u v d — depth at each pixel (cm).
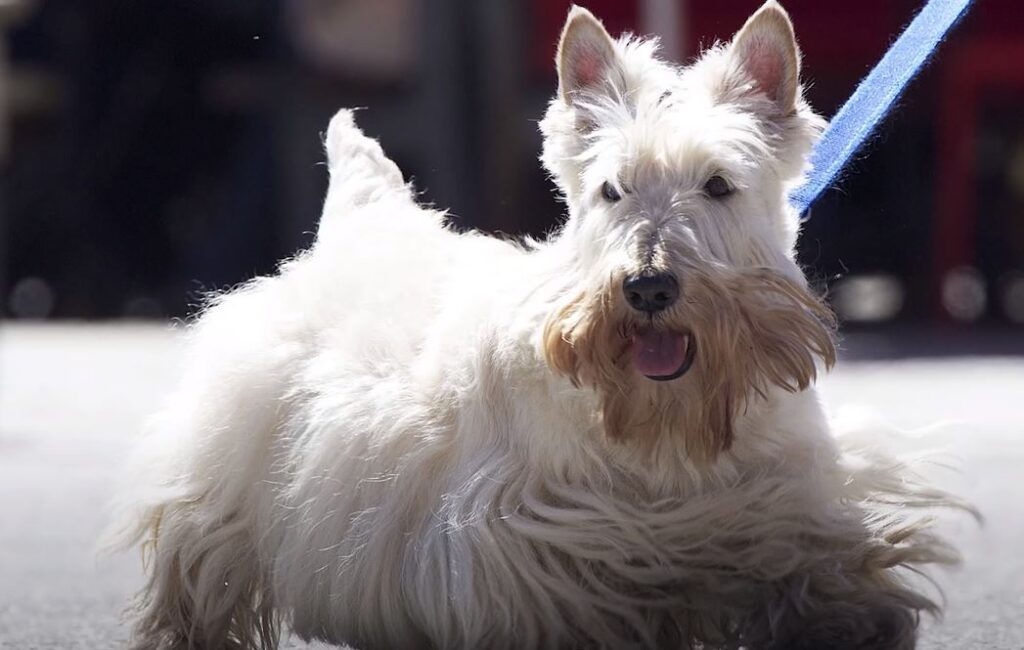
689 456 860
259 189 4828
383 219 1077
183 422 1026
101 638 1111
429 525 899
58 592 1303
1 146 4153
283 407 985
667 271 832
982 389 2662
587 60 955
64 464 2081
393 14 4497
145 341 3869
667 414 859
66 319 5106
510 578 870
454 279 993
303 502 941
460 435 910
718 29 3694
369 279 1020
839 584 848
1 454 2164
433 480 910
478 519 875
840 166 964
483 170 4378
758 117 927
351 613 920
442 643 888
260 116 4884
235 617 1001
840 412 973
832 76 3922
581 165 941
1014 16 4075
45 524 1648
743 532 870
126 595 1280
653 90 938
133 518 1030
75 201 5175
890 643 826
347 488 928
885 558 875
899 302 4344
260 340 1015
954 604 1200
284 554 952
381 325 979
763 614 853
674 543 873
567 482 880
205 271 4853
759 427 879
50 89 5206
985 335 3962
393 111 4500
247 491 986
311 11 4669
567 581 866
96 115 5172
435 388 928
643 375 844
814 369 866
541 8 4309
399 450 919
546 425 880
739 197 879
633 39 1248
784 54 929
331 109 4706
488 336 909
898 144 4156
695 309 838
